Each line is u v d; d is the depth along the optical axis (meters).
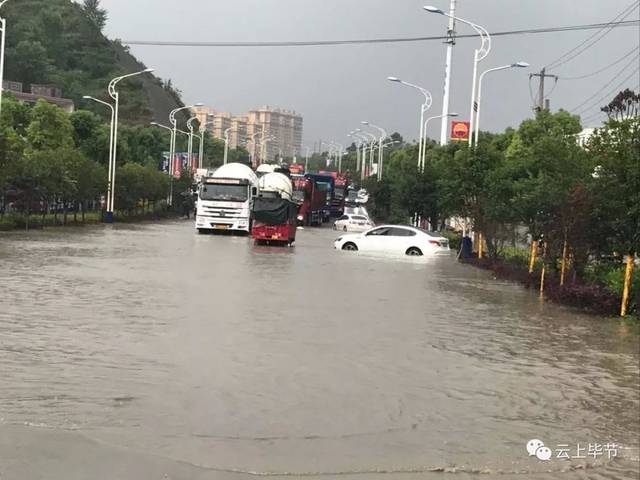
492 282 21.39
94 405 6.93
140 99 118.94
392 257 29.72
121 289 15.19
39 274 17.34
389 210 63.00
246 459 5.80
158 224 52.91
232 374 8.31
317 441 6.30
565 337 12.27
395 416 7.11
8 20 104.62
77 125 68.38
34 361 8.51
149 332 10.53
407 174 47.75
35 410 6.71
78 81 111.25
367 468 5.76
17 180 35.47
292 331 11.19
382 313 13.68
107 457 5.67
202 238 36.97
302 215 58.09
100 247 27.16
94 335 10.15
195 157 104.06
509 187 25.95
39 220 39.62
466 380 8.70
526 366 9.71
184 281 17.14
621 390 8.67
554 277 18.94
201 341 10.05
